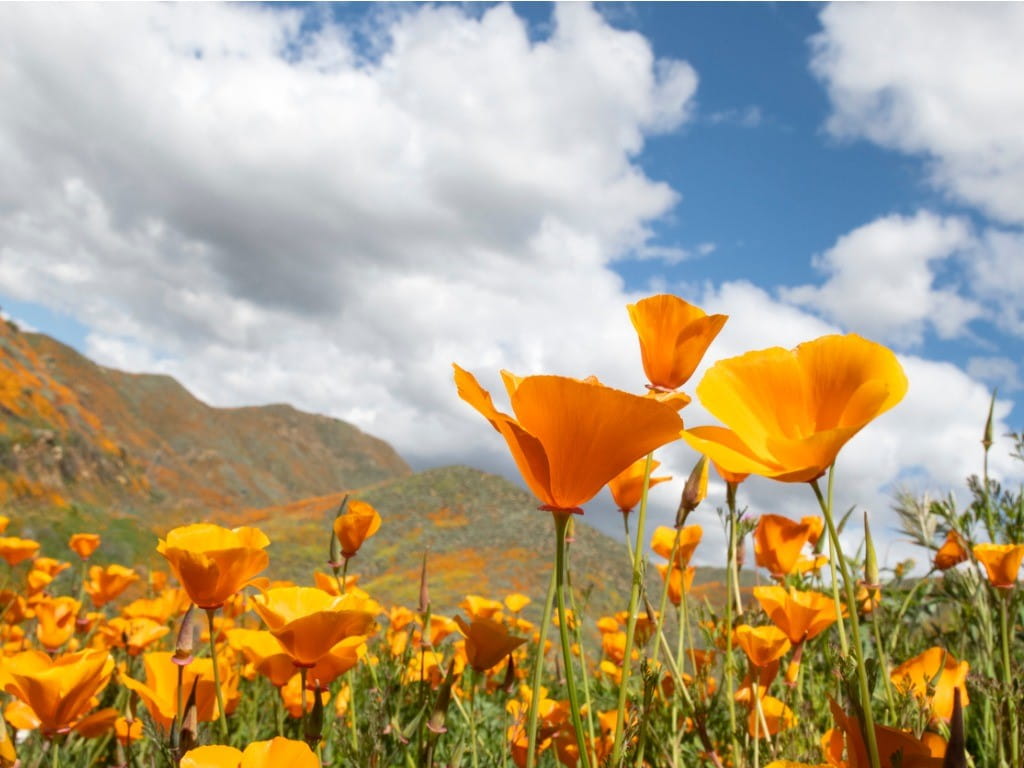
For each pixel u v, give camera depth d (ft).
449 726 8.64
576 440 3.54
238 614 13.17
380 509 142.41
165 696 5.97
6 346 194.49
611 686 10.36
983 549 6.47
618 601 50.26
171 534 5.42
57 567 15.05
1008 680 5.51
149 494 195.83
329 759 7.84
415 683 8.73
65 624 11.30
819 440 2.85
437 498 147.43
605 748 6.20
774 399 3.45
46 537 66.28
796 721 6.14
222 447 337.11
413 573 107.14
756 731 5.78
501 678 10.79
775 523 7.19
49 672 5.87
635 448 3.51
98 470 179.73
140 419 313.94
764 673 6.26
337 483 421.18
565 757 6.15
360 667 10.82
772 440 2.99
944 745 3.54
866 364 3.34
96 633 13.48
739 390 3.46
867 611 7.13
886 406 3.08
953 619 10.10
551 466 3.64
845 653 4.62
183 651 4.98
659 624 4.92
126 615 11.94
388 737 7.47
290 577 115.65
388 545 124.06
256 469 342.64
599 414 3.44
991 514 8.57
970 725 7.11
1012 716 5.20
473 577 104.17
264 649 6.06
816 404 3.45
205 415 361.92
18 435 153.38
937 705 5.36
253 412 444.14
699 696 6.64
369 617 5.26
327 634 5.12
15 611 13.89
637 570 4.14
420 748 5.91
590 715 5.59
